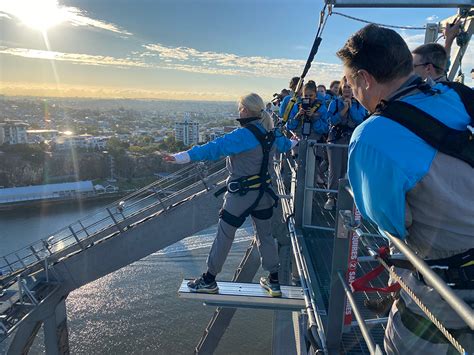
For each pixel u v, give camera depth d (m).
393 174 1.30
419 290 1.49
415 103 1.38
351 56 1.51
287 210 6.05
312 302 3.38
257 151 3.68
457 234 1.34
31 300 9.52
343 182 2.39
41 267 10.48
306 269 4.00
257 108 3.72
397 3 3.90
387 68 1.44
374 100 1.55
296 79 7.55
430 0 3.91
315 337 2.90
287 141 4.04
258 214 3.90
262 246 4.03
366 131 1.38
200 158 3.59
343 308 2.63
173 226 10.11
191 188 10.98
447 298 1.06
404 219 1.37
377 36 1.45
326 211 6.42
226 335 17.53
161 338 17.28
